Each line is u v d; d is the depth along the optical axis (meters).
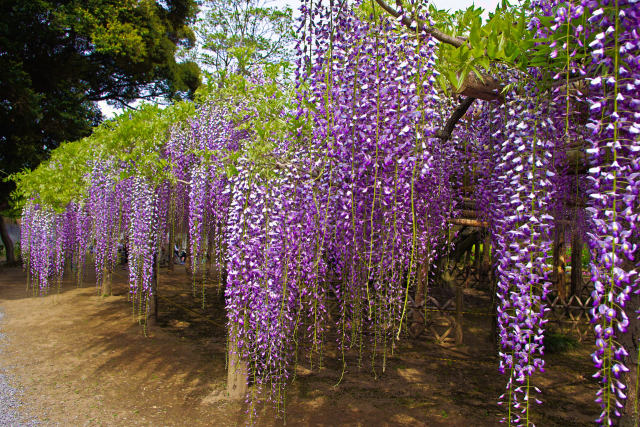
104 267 8.38
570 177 3.42
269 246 3.03
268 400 3.90
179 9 15.63
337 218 2.82
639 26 1.44
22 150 11.62
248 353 3.49
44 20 11.55
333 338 5.94
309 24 2.35
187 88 17.33
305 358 5.27
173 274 12.07
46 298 8.86
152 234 5.77
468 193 5.32
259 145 3.27
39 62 12.45
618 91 1.54
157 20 14.41
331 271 3.37
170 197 6.78
